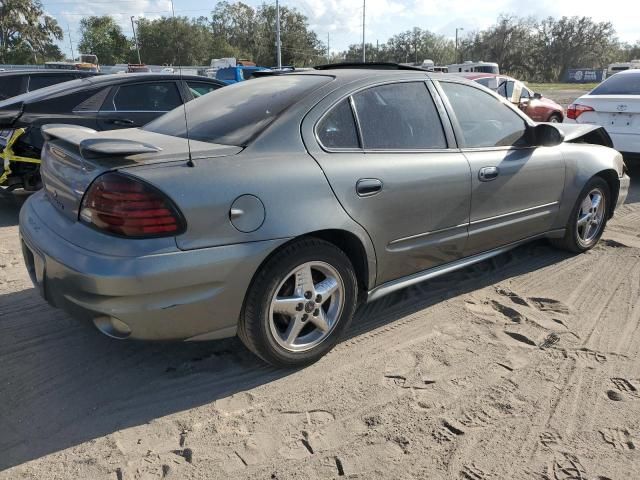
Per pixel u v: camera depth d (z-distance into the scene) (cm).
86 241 252
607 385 289
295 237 277
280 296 288
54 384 290
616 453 241
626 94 759
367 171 306
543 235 439
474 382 293
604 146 507
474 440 249
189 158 262
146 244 243
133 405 274
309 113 300
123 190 243
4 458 237
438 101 358
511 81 1541
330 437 252
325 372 303
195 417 266
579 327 352
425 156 338
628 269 450
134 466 234
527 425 259
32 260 306
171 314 252
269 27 7481
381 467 234
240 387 290
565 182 435
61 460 237
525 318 364
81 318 263
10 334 337
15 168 564
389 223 319
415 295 401
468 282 424
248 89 351
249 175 266
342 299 308
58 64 2316
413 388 288
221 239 256
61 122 581
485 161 369
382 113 328
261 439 250
